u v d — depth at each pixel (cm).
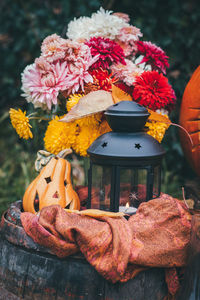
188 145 168
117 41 165
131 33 166
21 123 151
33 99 155
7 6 357
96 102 143
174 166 308
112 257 117
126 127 133
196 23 299
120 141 132
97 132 150
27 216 130
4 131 370
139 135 135
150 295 123
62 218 124
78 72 147
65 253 121
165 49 303
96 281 120
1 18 360
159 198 133
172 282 124
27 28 352
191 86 165
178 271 128
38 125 180
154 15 305
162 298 125
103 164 134
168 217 127
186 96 167
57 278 122
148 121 152
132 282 121
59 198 142
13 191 316
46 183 145
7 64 361
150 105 148
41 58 149
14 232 131
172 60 292
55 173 146
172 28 303
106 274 117
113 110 133
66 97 155
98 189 138
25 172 308
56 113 160
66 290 121
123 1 311
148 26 305
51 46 149
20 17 351
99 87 151
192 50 300
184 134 169
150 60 165
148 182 134
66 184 150
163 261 121
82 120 147
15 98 359
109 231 121
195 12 299
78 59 148
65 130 151
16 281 129
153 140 138
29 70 153
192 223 120
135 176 134
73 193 147
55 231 123
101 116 150
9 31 359
